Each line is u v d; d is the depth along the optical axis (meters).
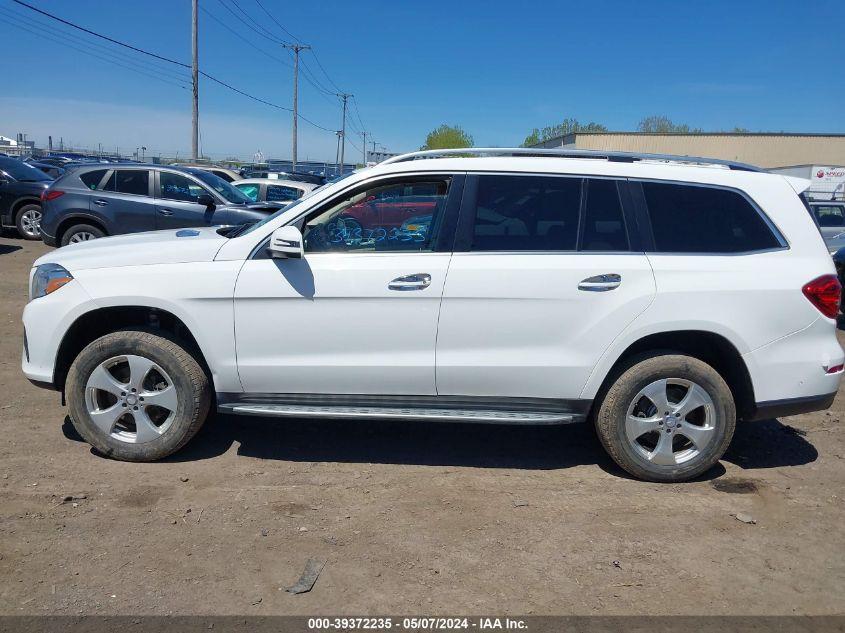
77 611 2.91
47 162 32.03
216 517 3.72
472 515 3.84
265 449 4.64
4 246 13.16
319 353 4.12
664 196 4.20
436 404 4.23
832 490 4.30
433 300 4.03
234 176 17.56
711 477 4.45
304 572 3.25
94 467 4.24
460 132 80.31
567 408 4.22
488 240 4.11
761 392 4.17
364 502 3.95
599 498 4.10
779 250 4.20
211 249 4.18
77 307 4.14
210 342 4.13
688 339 4.31
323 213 4.16
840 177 35.44
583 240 4.13
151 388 4.29
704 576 3.34
